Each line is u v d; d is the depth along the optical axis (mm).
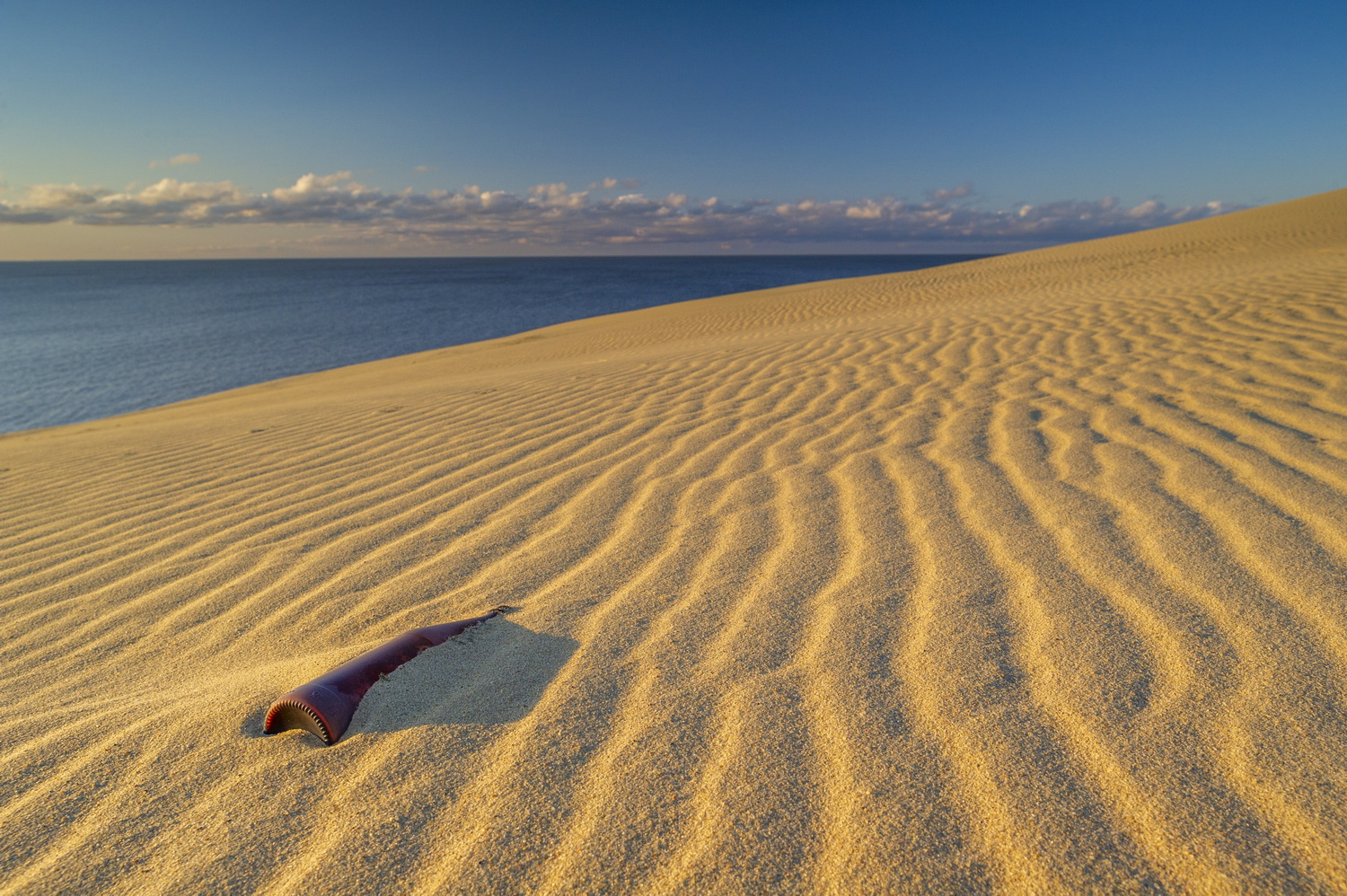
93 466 5230
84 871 1248
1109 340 5805
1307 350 4648
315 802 1375
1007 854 1153
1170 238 22172
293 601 2471
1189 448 3119
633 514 3037
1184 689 1532
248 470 4570
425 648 1900
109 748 1600
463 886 1158
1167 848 1143
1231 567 2049
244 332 30562
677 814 1283
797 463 3545
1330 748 1321
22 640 2402
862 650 1793
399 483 3891
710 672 1746
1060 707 1507
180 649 2201
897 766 1365
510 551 2744
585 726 1557
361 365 16266
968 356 5875
